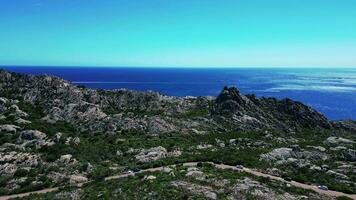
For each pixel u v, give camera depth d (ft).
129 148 334.44
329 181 248.93
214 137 383.04
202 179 228.22
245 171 260.42
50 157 286.87
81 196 209.56
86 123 399.03
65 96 446.19
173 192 200.54
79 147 323.78
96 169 276.00
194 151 328.90
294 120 477.36
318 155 313.94
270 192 211.20
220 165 282.36
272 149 334.65
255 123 444.55
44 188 239.71
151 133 387.96
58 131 362.53
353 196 221.66
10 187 237.45
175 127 409.28
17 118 371.76
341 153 320.09
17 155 281.13
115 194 204.64
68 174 262.67
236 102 485.97
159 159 297.33
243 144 357.82
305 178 252.83
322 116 494.59
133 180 232.94
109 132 381.81
